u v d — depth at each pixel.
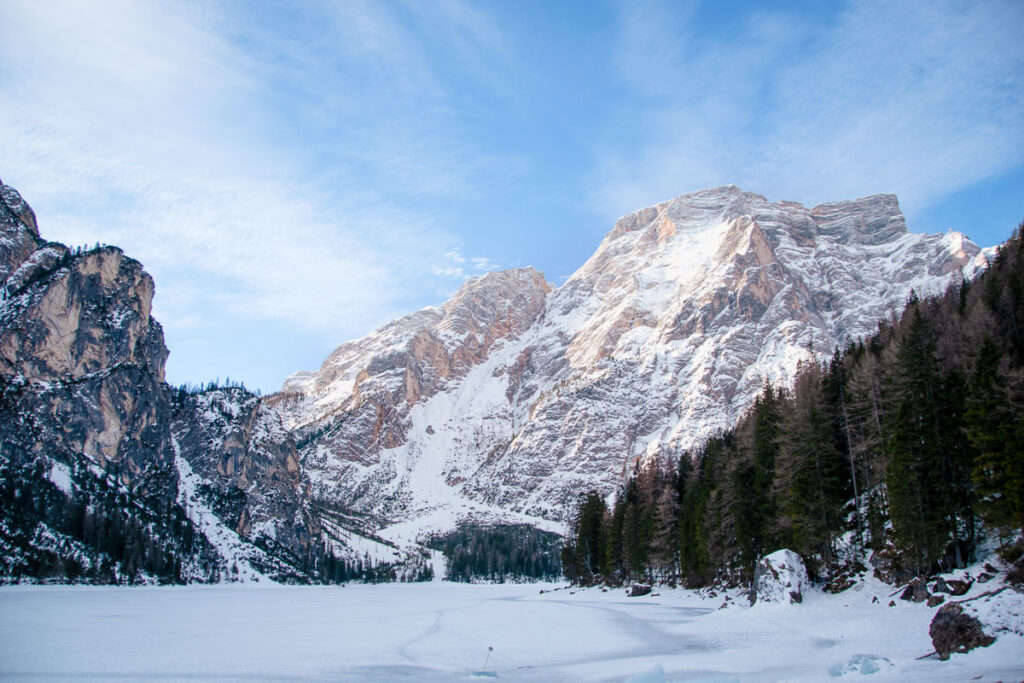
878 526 66.38
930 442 58.75
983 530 57.00
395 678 46.81
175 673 49.00
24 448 174.50
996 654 33.19
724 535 96.12
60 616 90.56
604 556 163.38
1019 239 100.19
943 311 101.31
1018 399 52.09
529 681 44.28
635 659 51.81
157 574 174.38
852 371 86.00
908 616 51.78
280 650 62.19
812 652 46.69
